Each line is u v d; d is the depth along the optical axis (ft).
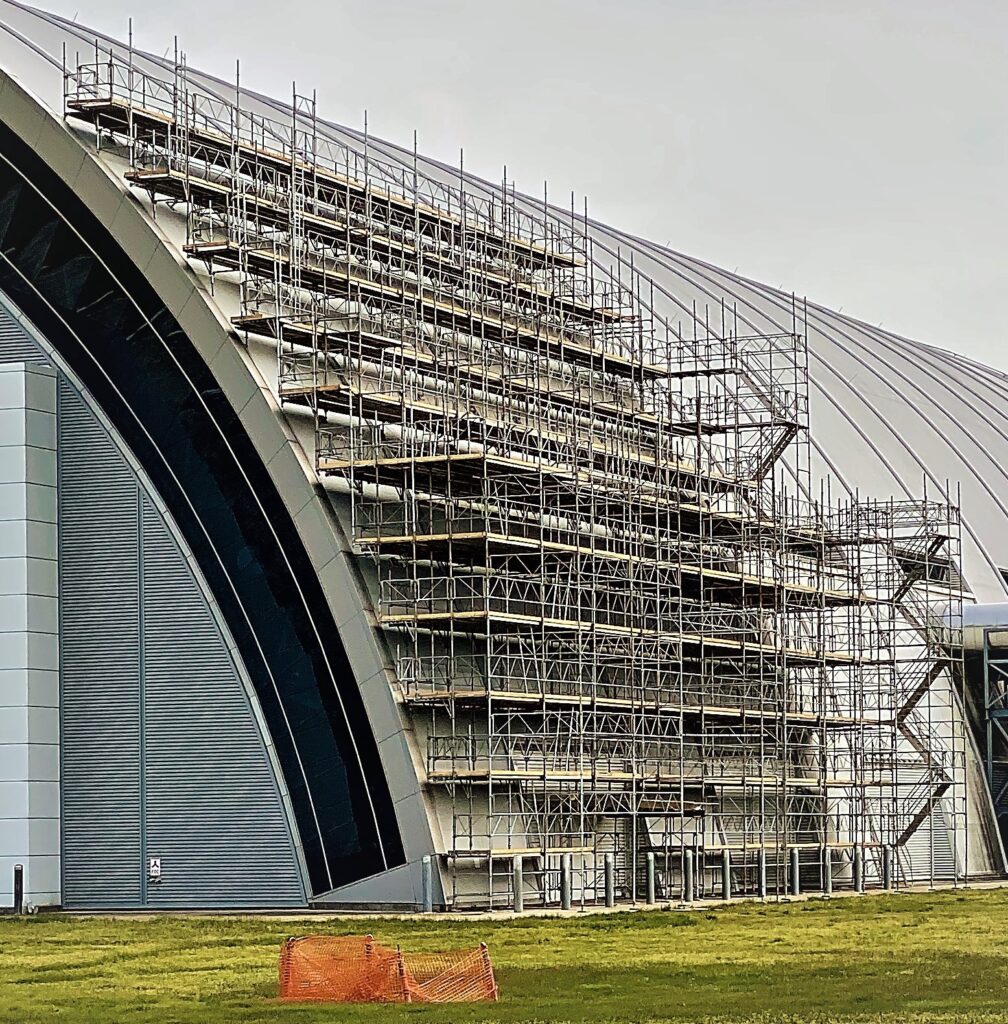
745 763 206.28
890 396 272.10
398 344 188.85
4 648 187.52
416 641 181.06
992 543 256.32
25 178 191.21
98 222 188.24
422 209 214.69
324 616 182.39
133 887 187.52
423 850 178.29
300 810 183.83
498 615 178.60
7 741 187.01
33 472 189.16
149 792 187.83
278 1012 108.68
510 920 168.76
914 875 230.89
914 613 237.45
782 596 216.95
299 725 183.83
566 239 234.79
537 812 185.06
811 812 220.43
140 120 192.13
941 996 113.09
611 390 222.28
